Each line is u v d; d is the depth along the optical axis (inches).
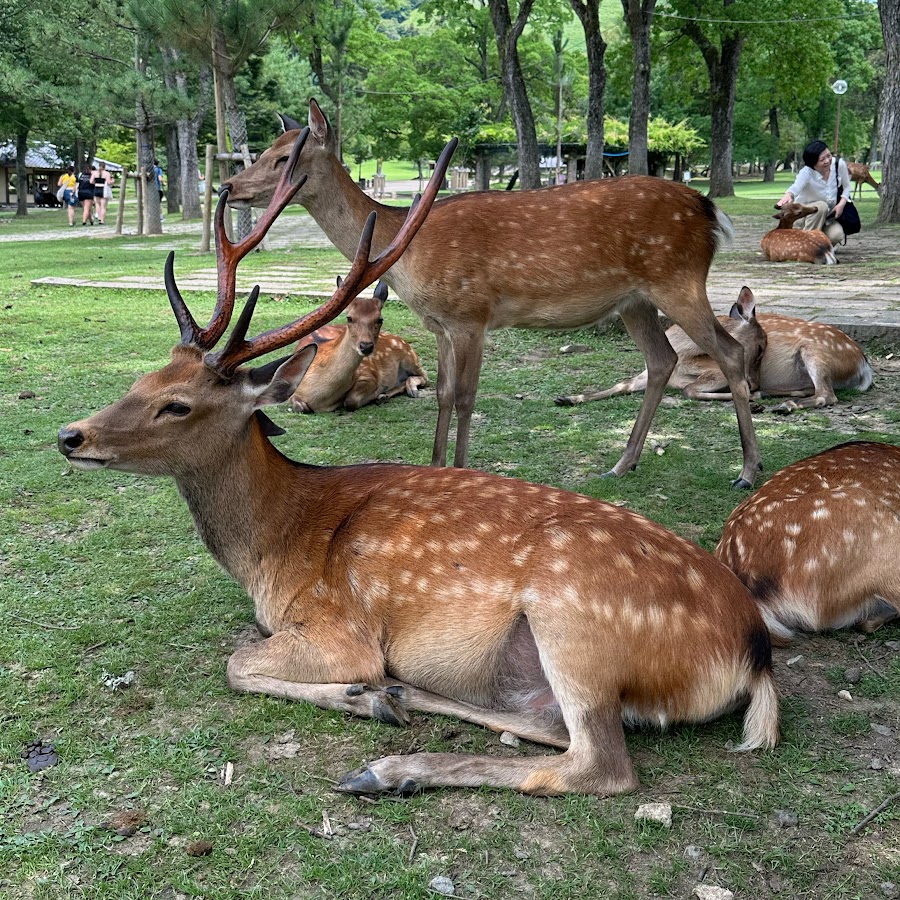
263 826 98.2
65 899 88.4
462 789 103.3
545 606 105.3
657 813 98.0
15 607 147.3
